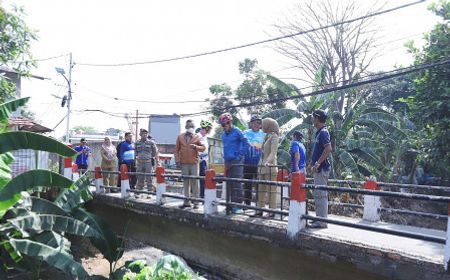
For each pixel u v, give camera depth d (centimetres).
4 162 716
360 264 434
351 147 1409
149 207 788
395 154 1897
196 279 461
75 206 866
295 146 602
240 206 594
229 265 618
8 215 759
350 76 1470
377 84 1897
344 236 481
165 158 2475
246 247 589
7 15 909
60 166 1402
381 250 416
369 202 691
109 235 887
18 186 664
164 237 767
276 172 632
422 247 447
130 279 510
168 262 428
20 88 1574
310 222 550
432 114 1048
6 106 718
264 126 648
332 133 1405
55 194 1033
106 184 1083
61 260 703
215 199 643
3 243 721
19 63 977
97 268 1073
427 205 1305
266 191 635
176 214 710
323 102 1373
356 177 1295
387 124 1474
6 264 848
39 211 788
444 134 1030
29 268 869
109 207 966
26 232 739
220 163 1375
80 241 1135
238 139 660
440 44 1030
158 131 3444
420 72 1093
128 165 1063
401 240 493
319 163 537
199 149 742
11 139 652
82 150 1320
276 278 544
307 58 1499
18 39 940
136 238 857
